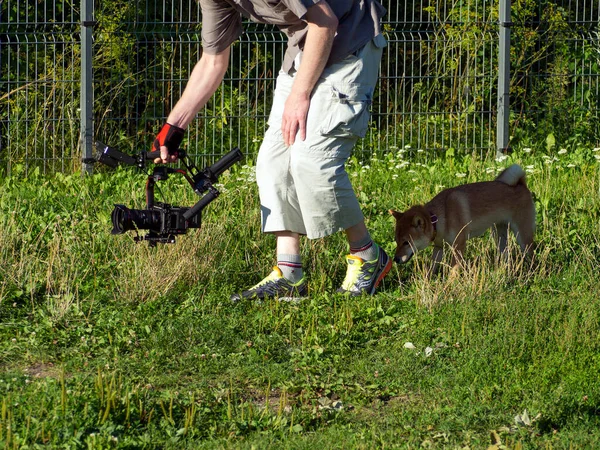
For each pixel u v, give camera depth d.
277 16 7.43
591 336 7.03
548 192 11.38
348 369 6.71
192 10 16.36
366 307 7.94
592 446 5.25
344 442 5.32
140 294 8.15
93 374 6.42
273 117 8.02
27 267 8.50
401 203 11.52
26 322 7.52
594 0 17.34
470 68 15.83
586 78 15.98
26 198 11.70
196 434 5.44
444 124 15.63
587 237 9.83
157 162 7.57
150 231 7.25
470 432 5.51
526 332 7.16
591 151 14.66
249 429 5.53
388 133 15.33
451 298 7.95
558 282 8.60
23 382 6.07
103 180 13.10
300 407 5.97
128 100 14.52
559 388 6.07
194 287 8.39
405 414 5.79
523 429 5.47
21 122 14.73
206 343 7.12
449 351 6.98
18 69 13.95
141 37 15.86
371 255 8.38
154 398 5.93
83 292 8.33
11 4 15.64
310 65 7.41
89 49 13.59
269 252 9.47
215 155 14.94
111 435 5.26
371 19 7.73
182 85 15.97
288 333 7.40
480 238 10.05
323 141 7.64
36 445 5.04
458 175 13.01
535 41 16.12
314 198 7.78
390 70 16.66
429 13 15.32
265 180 8.04
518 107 16.39
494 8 16.08
